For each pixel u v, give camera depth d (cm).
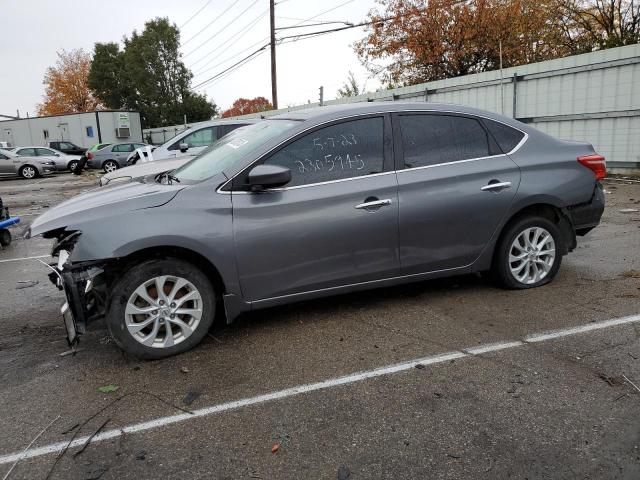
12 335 433
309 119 407
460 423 281
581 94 1216
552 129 1298
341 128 409
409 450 261
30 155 2558
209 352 378
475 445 262
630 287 474
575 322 402
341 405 303
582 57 1200
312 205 389
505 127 463
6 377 353
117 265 370
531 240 471
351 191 399
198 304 375
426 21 2330
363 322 420
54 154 2620
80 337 417
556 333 385
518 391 309
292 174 392
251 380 336
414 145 427
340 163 404
